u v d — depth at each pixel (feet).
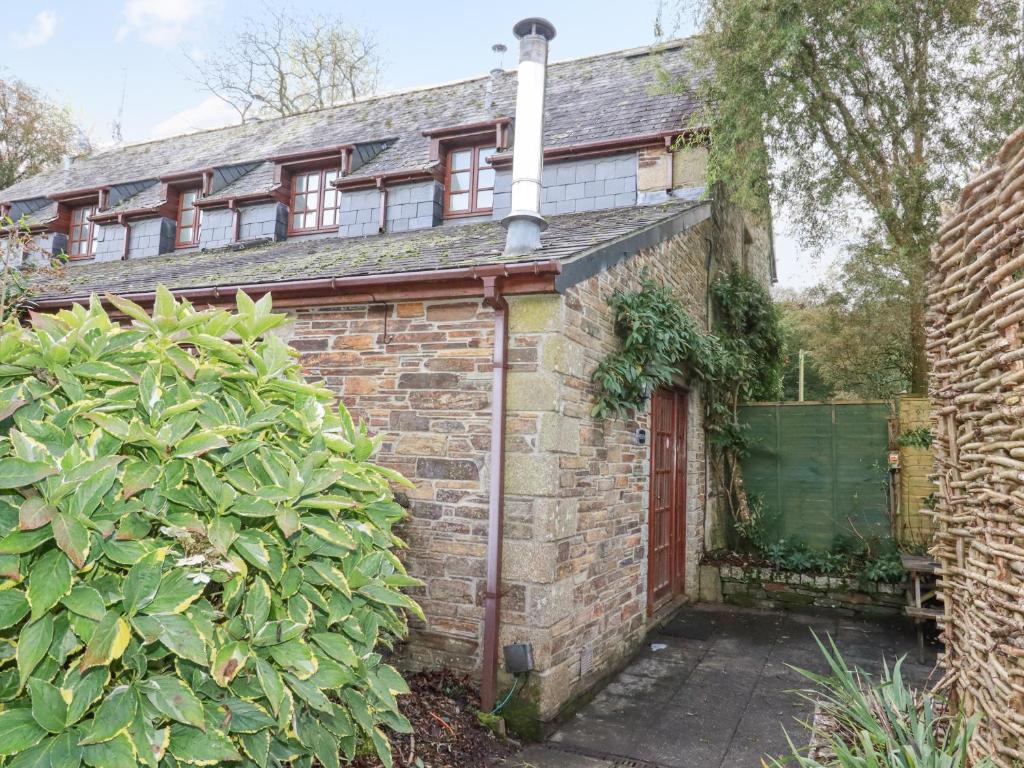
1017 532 7.43
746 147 24.94
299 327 18.02
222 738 6.58
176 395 7.80
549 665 14.34
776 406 26.96
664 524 22.91
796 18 22.89
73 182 44.42
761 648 20.08
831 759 11.02
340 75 64.69
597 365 17.03
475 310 15.89
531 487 14.65
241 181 35.24
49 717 5.84
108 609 6.32
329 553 7.83
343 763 11.20
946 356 9.96
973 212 8.68
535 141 16.60
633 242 18.44
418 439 16.14
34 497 6.16
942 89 24.67
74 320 8.41
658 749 13.71
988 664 8.00
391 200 29.86
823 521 25.94
